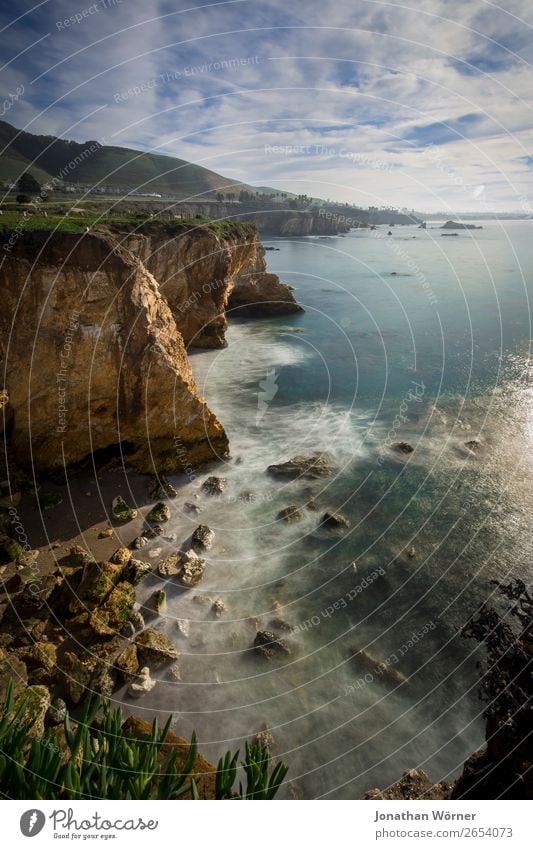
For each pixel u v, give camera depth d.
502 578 13.63
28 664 10.06
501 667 7.86
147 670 10.37
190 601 12.57
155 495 16.97
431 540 15.25
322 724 9.65
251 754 5.36
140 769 5.04
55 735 5.42
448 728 9.57
